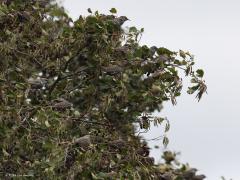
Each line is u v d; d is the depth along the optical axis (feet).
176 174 121.90
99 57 128.88
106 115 132.26
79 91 134.72
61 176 110.42
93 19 126.93
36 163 112.16
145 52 130.82
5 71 125.80
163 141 123.75
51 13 131.64
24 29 130.00
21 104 115.14
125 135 130.52
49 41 128.98
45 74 136.26
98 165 115.65
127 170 115.65
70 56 130.21
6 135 109.81
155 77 129.80
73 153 111.75
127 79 129.39
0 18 126.72
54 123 111.04
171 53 129.80
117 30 129.80
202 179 121.39
